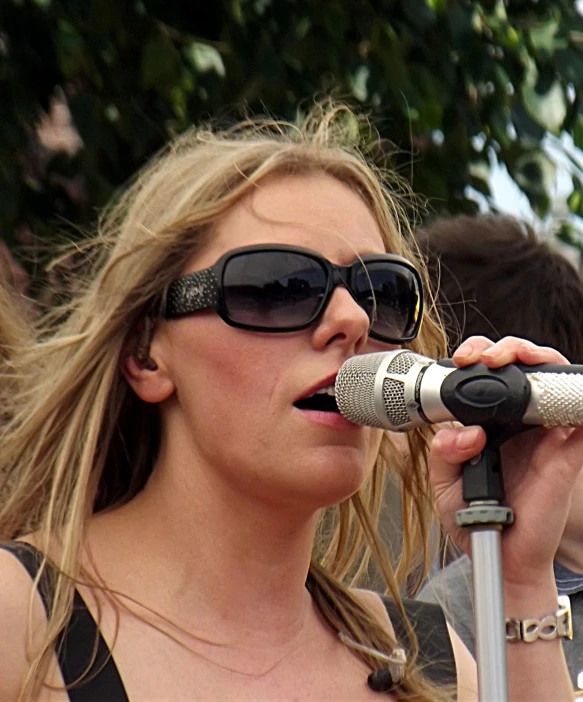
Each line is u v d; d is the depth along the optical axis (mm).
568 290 12766
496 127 22688
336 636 9562
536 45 22172
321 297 8859
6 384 11391
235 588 9023
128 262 9297
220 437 8789
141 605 8852
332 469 8625
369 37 21828
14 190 21406
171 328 9094
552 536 9164
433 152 22766
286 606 9234
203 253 9133
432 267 13031
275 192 9266
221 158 9469
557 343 12609
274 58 21500
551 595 9305
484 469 8523
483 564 8469
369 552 10938
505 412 8305
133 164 22359
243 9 22156
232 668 8836
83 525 9086
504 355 8391
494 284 12758
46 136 23969
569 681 9297
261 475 8719
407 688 9461
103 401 9336
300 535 9125
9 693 8352
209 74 21703
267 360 8758
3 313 11984
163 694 8516
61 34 20453
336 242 9109
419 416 8547
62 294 12328
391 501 12016
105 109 21953
